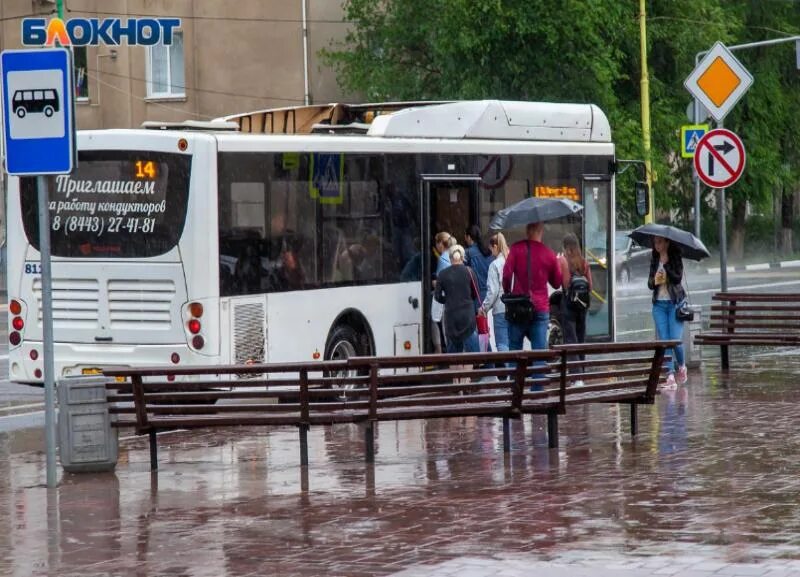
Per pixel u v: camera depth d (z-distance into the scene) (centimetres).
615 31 5850
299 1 6469
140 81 6738
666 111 6309
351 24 6525
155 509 1499
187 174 2209
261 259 2275
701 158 2714
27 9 6831
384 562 1212
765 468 1639
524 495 1513
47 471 1645
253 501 1527
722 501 1441
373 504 1490
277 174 2303
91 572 1216
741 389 2439
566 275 2619
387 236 2511
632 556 1201
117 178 2252
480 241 2631
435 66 6066
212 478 1695
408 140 2555
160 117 6712
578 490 1533
